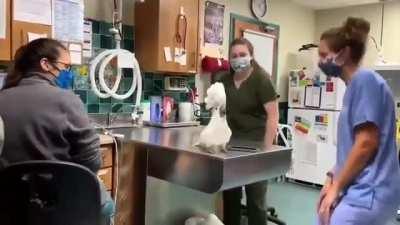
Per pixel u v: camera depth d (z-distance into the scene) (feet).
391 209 4.40
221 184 6.06
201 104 12.42
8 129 4.50
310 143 14.84
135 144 7.65
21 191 4.12
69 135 4.79
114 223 7.55
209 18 12.56
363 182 4.29
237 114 8.52
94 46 9.92
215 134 6.56
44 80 4.97
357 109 4.32
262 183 8.56
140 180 7.61
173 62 10.45
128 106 10.71
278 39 15.53
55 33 8.11
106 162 7.71
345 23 4.59
